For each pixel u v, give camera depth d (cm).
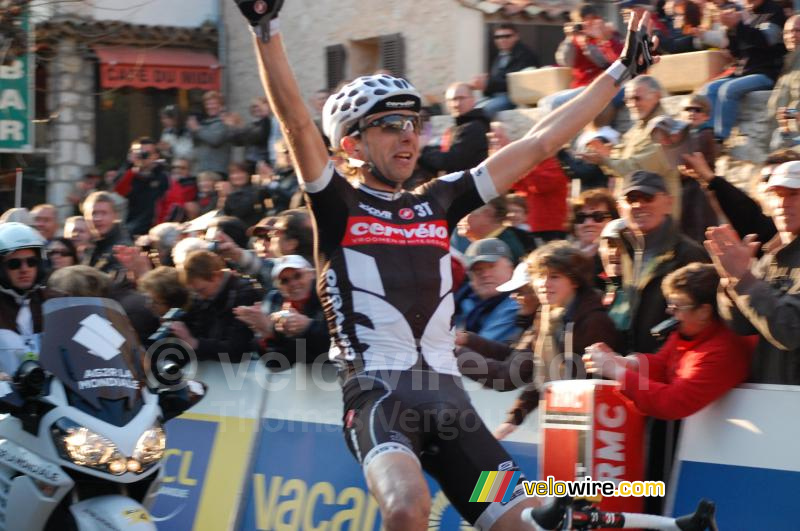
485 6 1886
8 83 1788
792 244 702
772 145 1167
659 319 754
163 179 1781
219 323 916
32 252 884
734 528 656
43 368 732
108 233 1307
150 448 721
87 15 2394
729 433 666
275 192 1446
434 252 604
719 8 1334
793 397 645
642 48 650
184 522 894
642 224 767
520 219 1043
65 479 699
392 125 599
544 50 1923
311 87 2298
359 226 592
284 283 881
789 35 1143
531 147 635
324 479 806
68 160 2402
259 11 548
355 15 2166
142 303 948
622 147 1021
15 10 1719
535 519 547
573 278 741
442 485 600
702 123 1003
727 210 853
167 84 2481
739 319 662
